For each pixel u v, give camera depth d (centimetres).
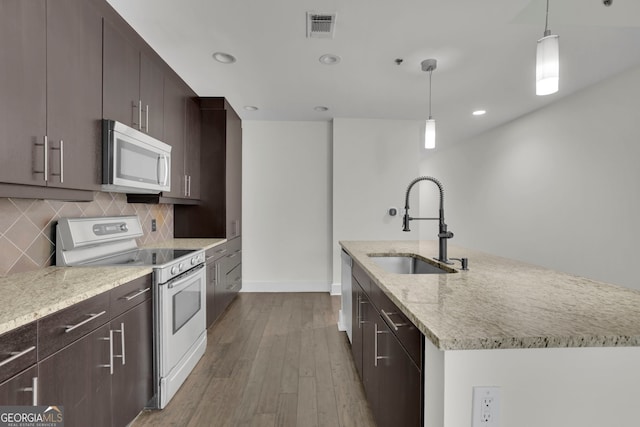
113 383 144
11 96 119
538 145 375
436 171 662
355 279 224
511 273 152
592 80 291
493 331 80
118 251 226
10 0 118
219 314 318
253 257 436
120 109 190
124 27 194
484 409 78
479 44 229
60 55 142
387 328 131
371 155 422
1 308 103
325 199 439
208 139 339
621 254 277
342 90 320
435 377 84
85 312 125
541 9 187
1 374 90
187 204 330
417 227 428
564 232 337
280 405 185
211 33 216
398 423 115
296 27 208
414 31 212
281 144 436
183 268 212
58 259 178
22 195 128
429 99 344
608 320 88
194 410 180
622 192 276
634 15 192
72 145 150
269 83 302
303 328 304
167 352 186
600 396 81
